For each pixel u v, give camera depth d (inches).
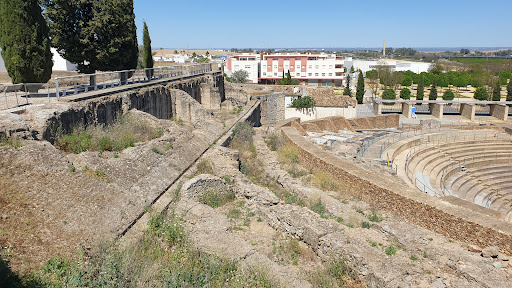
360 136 1455.5
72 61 1179.9
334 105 2143.2
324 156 847.1
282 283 377.1
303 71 4534.9
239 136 1061.8
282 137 1202.0
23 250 352.5
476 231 485.4
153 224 466.0
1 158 441.1
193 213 529.3
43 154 484.4
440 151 1333.7
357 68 6205.7
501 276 385.1
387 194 621.3
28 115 584.7
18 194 411.5
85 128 705.6
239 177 707.4
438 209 534.3
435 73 5142.7
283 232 543.5
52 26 1071.0
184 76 1492.4
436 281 376.8
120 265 367.2
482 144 1444.4
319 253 475.5
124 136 697.6
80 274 347.6
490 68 5625.0
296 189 691.4
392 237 495.8
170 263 403.2
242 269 393.1
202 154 823.7
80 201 449.1
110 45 1157.1
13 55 800.9
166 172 652.1
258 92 2224.4
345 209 602.9
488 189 1114.7
